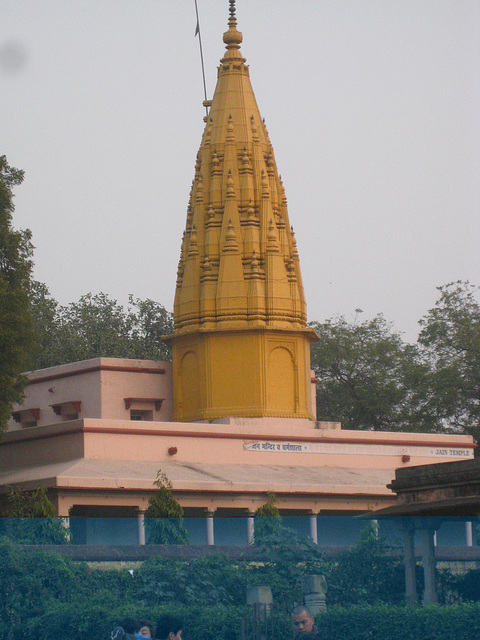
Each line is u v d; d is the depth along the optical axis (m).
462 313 86.19
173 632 24.73
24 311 49.16
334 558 29.42
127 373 61.69
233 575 28.95
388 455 62.19
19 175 51.50
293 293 61.53
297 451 59.28
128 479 51.03
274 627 26.98
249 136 63.44
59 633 28.06
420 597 28.88
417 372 83.56
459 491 32.03
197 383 60.88
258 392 59.81
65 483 49.72
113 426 54.00
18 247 50.53
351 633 26.48
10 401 48.66
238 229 61.66
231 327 60.12
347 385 87.00
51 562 29.11
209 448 56.66
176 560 29.42
